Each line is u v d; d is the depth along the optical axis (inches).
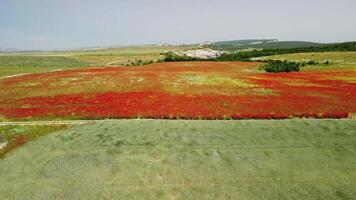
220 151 824.3
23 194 609.6
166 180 669.3
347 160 758.5
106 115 1157.1
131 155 802.2
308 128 995.3
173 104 1296.8
